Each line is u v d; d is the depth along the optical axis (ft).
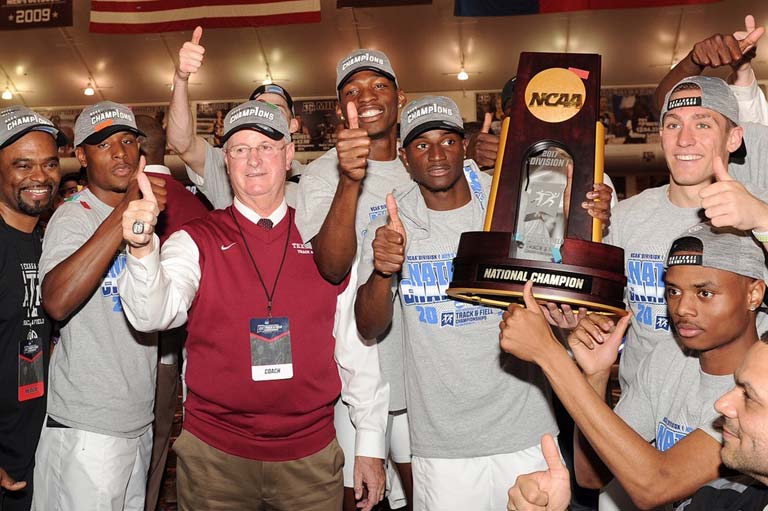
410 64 47.34
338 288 8.25
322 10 43.96
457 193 8.31
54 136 9.19
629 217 8.25
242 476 7.89
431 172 8.02
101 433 8.59
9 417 8.79
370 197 9.23
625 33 44.27
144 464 9.45
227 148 8.00
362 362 8.39
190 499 7.91
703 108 7.66
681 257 6.30
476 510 8.14
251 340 7.77
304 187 8.68
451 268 8.14
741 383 4.77
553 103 7.07
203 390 7.80
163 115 50.75
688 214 7.89
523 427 8.13
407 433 9.90
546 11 33.30
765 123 9.86
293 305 7.91
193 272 7.68
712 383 6.47
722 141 7.70
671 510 6.87
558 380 5.70
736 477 5.43
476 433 8.11
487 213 7.06
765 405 4.63
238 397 7.76
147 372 8.98
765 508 4.90
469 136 13.41
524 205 7.13
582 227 6.82
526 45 45.60
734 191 5.73
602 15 43.19
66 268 7.91
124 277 6.93
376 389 8.47
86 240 8.79
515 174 7.02
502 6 33.19
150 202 6.67
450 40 45.62
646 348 8.02
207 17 35.53
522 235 6.97
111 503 8.64
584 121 7.01
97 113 9.27
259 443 7.89
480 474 8.14
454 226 8.27
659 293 7.89
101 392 8.61
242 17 35.29
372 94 9.37
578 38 44.83
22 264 8.92
